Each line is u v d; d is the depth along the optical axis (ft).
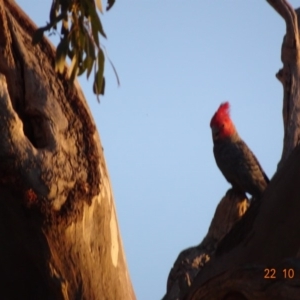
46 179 32.60
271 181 30.01
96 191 33.63
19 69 34.30
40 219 32.96
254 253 28.30
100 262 34.22
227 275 26.73
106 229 34.35
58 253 33.47
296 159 29.01
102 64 35.01
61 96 34.27
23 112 34.04
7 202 32.99
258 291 25.73
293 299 24.99
